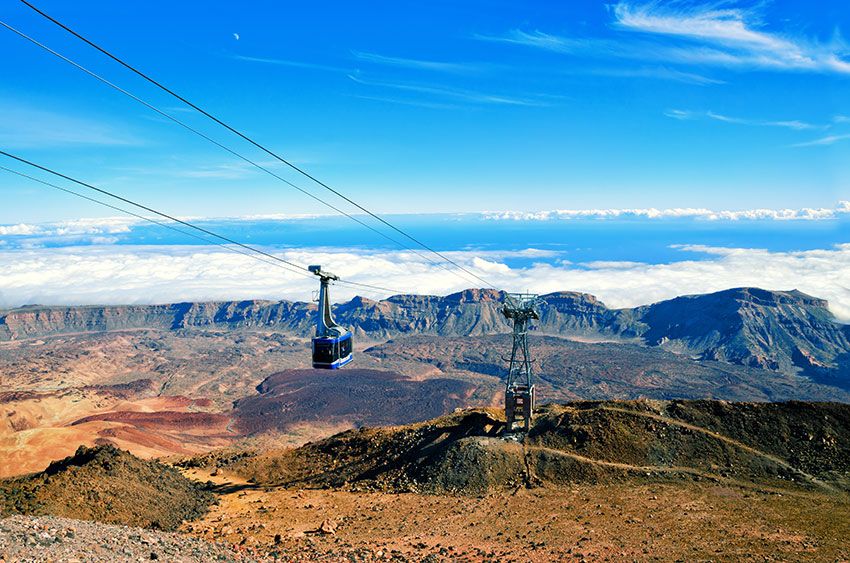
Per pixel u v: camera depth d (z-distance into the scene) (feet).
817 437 331.57
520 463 337.72
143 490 305.32
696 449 333.62
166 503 304.91
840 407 350.64
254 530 265.54
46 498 254.68
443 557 209.97
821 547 201.16
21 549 106.11
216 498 337.11
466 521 265.54
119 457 332.60
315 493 342.03
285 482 387.34
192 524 279.69
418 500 309.63
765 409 358.84
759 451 329.31
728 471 314.96
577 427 360.48
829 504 263.29
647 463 328.49
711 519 243.60
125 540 135.44
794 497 276.21
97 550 118.62
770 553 195.52
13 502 248.11
